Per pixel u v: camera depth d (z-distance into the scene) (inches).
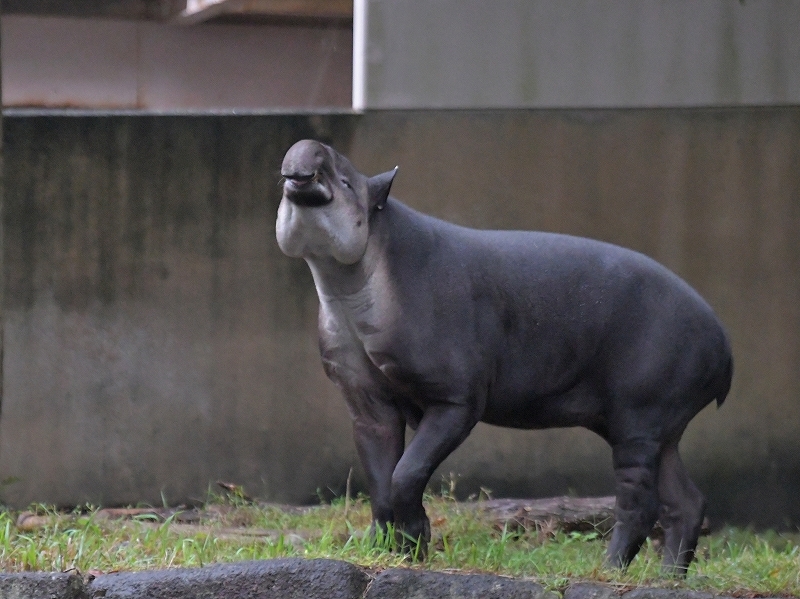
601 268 928.3
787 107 1344.7
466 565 855.7
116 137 1307.8
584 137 1339.8
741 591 828.0
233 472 1318.9
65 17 2197.3
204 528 1104.8
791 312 1341.0
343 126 1321.4
